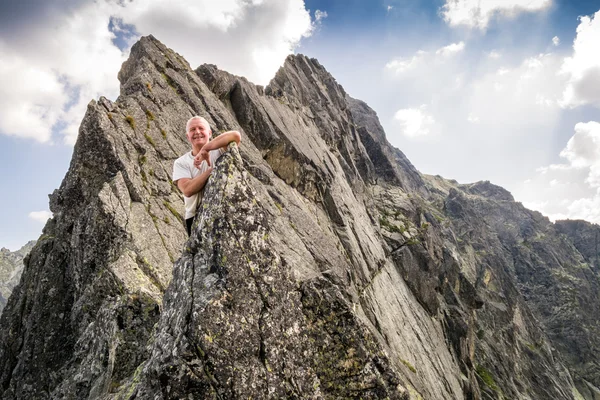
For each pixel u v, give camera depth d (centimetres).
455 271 7856
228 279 725
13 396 1531
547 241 18550
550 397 9706
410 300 5128
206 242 762
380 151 8975
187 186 845
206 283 722
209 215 773
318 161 4481
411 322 4619
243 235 771
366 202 6241
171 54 3375
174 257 1870
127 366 1039
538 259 17388
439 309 6216
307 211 3662
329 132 6312
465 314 6669
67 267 1872
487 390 7662
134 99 2514
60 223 1977
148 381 691
